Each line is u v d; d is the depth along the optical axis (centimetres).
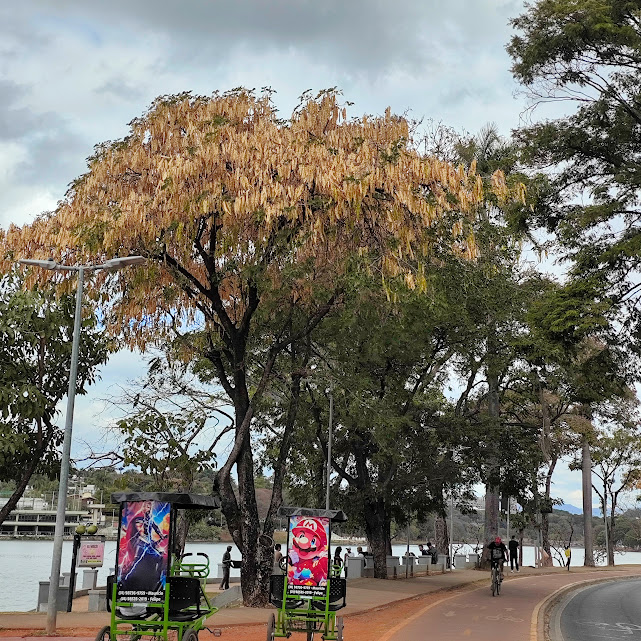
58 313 2394
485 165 3838
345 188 1878
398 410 3222
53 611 1669
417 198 1925
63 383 2522
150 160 2069
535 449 3816
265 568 2239
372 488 3356
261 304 2295
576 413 5088
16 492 2531
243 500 2283
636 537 11238
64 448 1767
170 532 1166
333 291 2245
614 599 3075
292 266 2133
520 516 5488
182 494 1170
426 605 2416
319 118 2153
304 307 2378
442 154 2911
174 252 2189
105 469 2622
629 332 2467
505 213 2691
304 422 3189
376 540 3575
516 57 2592
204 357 2566
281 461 2394
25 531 8469
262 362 2694
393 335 2738
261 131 2044
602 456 6356
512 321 3325
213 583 3253
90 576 2817
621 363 2514
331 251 2159
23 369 2434
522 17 2536
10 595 3444
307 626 1399
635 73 2534
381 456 3222
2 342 2406
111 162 2091
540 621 2025
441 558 4488
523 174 2581
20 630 1691
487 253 3119
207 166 1923
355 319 2398
